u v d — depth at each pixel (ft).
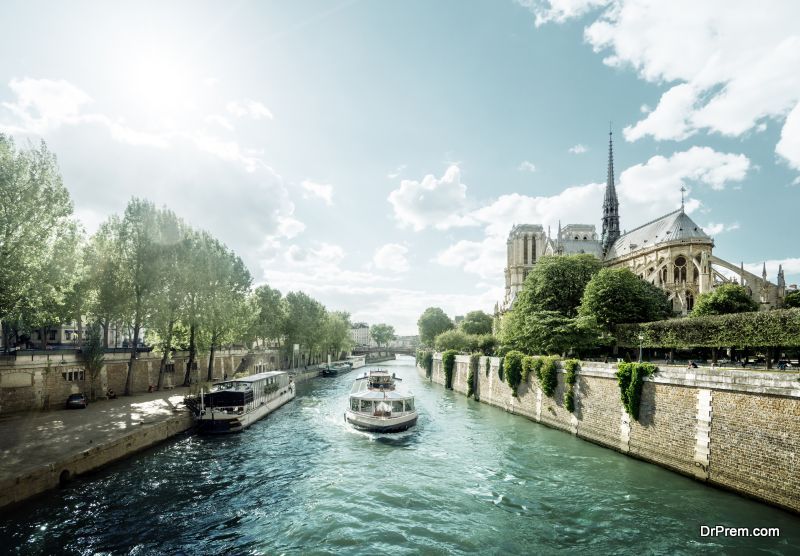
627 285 171.42
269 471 83.92
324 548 54.90
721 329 120.57
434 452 98.84
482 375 187.73
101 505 65.62
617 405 100.22
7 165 94.12
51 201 101.04
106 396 143.54
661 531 59.31
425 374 330.34
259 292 287.07
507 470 85.40
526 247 448.65
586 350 169.78
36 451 75.77
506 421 138.21
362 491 73.97
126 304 151.12
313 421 134.41
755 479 68.74
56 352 125.90
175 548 54.44
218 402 122.21
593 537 58.03
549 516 64.28
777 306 236.22
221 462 88.84
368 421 116.88
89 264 145.69
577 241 403.13
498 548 55.26
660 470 84.74
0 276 88.63
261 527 60.39
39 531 57.06
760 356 150.30
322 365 365.40
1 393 110.42
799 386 63.00
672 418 84.89
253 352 267.18
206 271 166.81
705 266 243.40
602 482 78.07
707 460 76.74
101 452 80.02
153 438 96.89
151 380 170.40
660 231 302.45
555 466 87.86
